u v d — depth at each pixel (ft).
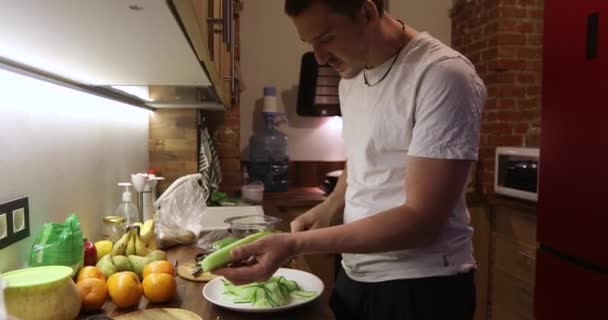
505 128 8.99
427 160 2.90
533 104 9.08
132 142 6.04
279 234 2.82
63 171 3.63
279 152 9.27
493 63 8.91
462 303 3.39
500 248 8.70
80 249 3.00
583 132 5.70
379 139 3.39
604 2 5.40
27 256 3.02
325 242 2.79
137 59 3.01
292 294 3.04
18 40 2.39
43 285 2.37
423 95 3.01
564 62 6.02
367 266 3.53
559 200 6.15
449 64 2.97
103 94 4.50
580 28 5.74
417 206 2.86
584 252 5.73
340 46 3.15
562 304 6.17
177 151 7.16
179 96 5.63
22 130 2.95
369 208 3.48
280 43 9.61
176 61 3.09
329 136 9.96
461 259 3.40
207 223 5.52
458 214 3.41
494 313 8.87
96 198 4.46
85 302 2.72
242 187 8.46
